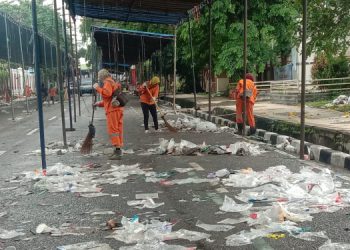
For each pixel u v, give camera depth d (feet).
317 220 16.69
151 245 14.51
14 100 137.90
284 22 82.43
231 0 82.28
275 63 89.51
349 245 14.21
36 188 22.71
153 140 38.99
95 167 27.61
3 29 74.43
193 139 39.19
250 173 24.17
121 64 129.29
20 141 41.68
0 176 26.02
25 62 113.39
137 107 86.38
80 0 52.47
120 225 16.63
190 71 122.42
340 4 51.16
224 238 15.17
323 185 20.53
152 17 63.26
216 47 89.25
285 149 33.09
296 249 14.06
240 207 18.30
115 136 30.19
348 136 32.12
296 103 65.77
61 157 31.58
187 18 61.77
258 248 14.23
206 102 82.69
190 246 14.48
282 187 20.68
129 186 22.76
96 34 72.74
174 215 17.79
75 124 55.01
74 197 20.88
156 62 115.55
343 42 54.90
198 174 24.95
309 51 55.11
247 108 41.50
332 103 59.52
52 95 110.93
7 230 16.55
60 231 16.21
